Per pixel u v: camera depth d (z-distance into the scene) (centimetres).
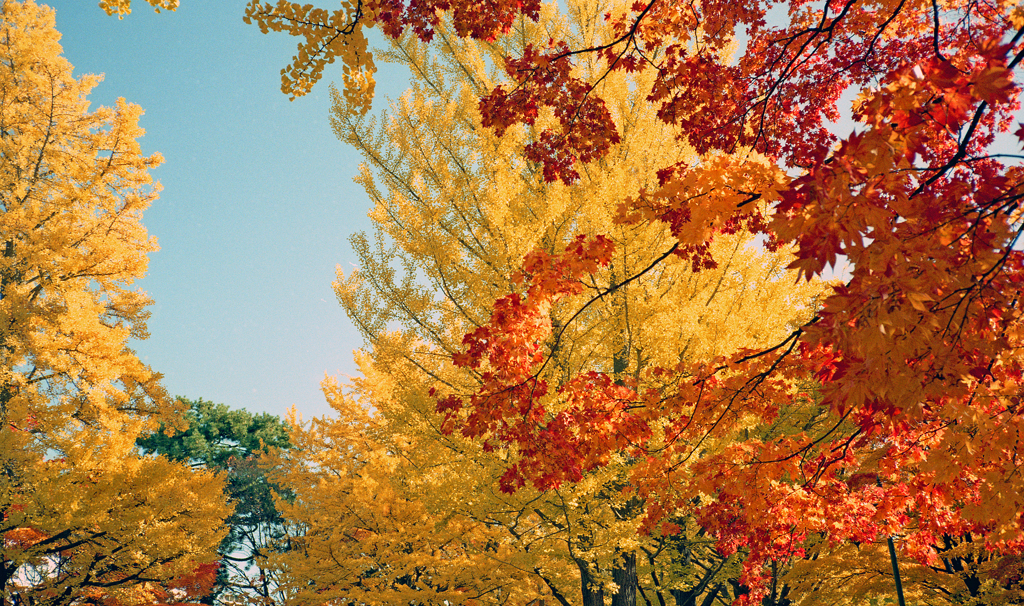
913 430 379
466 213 804
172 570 1389
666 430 459
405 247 777
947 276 195
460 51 865
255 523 2658
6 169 1301
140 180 1430
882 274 192
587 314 777
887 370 218
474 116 810
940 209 201
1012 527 321
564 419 453
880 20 396
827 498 426
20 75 1330
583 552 778
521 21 885
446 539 1104
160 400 1329
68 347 1155
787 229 201
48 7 1345
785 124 430
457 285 765
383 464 1441
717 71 424
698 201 278
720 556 1083
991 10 335
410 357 799
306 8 337
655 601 1361
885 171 188
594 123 413
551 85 407
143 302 1464
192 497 1312
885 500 430
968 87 184
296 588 1794
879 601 1180
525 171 888
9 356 1162
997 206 212
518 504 764
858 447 417
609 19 446
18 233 1288
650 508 478
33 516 1047
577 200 793
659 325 718
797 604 970
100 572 1402
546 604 1271
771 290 795
